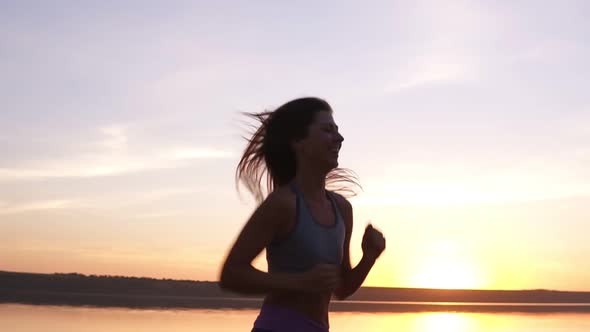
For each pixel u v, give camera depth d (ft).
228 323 57.93
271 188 9.41
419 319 77.56
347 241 9.44
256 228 8.25
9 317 55.88
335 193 9.50
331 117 9.17
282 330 8.34
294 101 9.18
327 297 8.78
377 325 63.82
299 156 8.97
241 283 8.06
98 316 60.49
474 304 168.45
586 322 78.89
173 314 67.72
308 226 8.43
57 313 62.80
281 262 8.46
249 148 9.46
